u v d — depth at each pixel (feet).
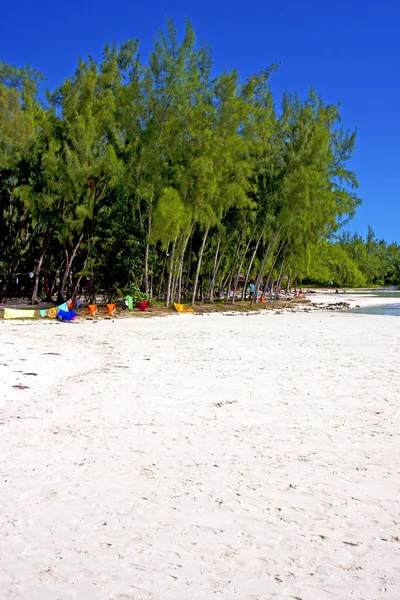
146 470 20.58
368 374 40.75
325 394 33.86
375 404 31.19
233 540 15.05
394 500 17.80
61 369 42.73
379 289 317.42
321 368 43.62
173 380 38.47
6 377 38.86
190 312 113.80
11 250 111.55
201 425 26.94
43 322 86.74
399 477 19.84
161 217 99.86
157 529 15.69
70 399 32.55
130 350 54.49
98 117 104.01
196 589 12.62
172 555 14.20
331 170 146.82
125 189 103.96
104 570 13.46
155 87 101.65
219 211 115.34
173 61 100.32
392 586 12.75
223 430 26.05
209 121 104.58
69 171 96.02
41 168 99.96
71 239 109.09
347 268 320.91
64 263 118.52
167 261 119.34
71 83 102.01
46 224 105.40
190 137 104.37
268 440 24.45
